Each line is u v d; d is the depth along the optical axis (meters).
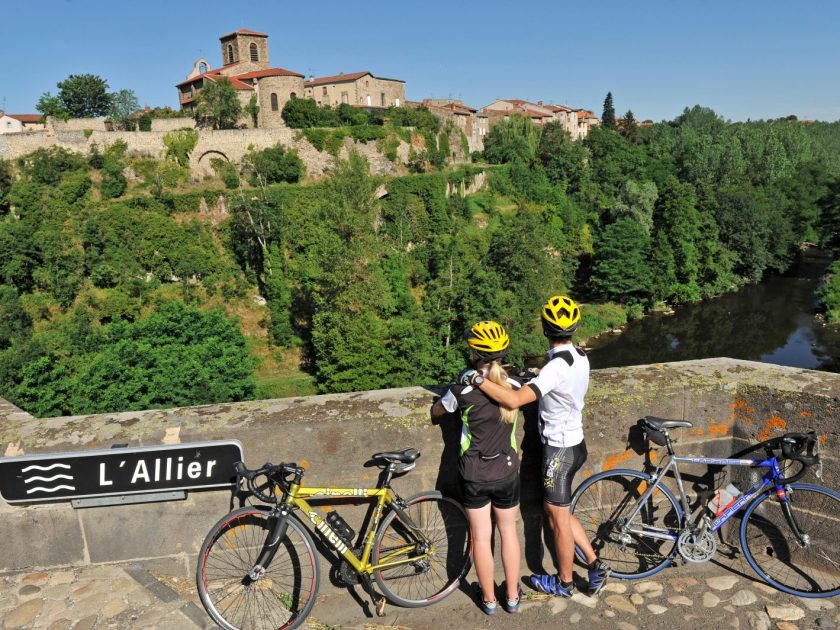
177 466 3.71
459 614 3.86
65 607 3.63
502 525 3.65
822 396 3.82
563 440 3.62
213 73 82.94
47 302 49.75
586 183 89.88
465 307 45.28
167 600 3.69
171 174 65.06
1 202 57.44
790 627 3.66
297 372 46.47
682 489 4.03
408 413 3.90
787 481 3.83
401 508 3.77
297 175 70.88
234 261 58.03
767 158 105.69
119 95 75.50
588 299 63.22
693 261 63.06
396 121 78.19
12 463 3.62
